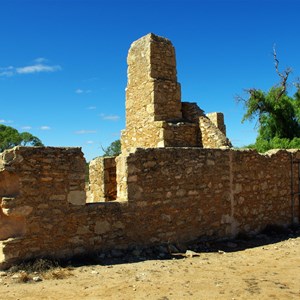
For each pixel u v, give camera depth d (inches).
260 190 508.1
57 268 314.0
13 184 318.3
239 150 482.3
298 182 575.8
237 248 422.0
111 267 323.3
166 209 399.2
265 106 984.3
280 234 505.4
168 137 527.5
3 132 1555.1
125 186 374.9
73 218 340.8
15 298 250.2
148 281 286.7
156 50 556.1
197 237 424.8
